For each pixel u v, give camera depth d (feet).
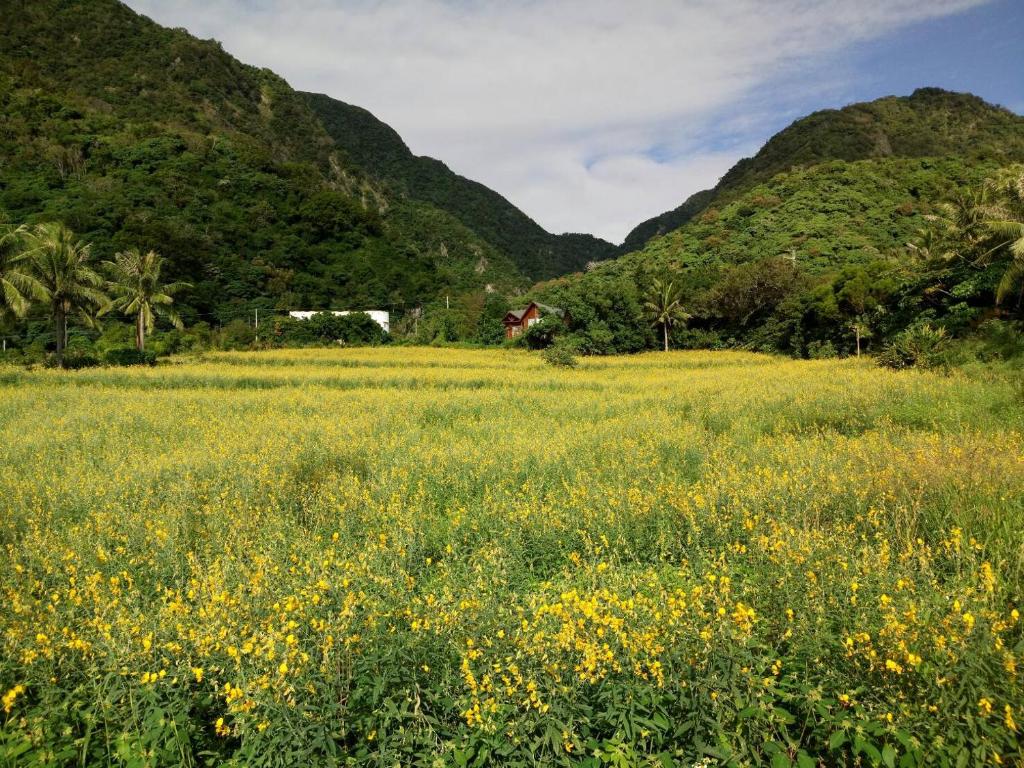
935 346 67.92
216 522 20.63
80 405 54.03
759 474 22.76
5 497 23.16
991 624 10.44
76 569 16.21
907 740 9.19
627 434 35.73
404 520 20.31
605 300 167.32
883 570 12.96
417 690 10.80
